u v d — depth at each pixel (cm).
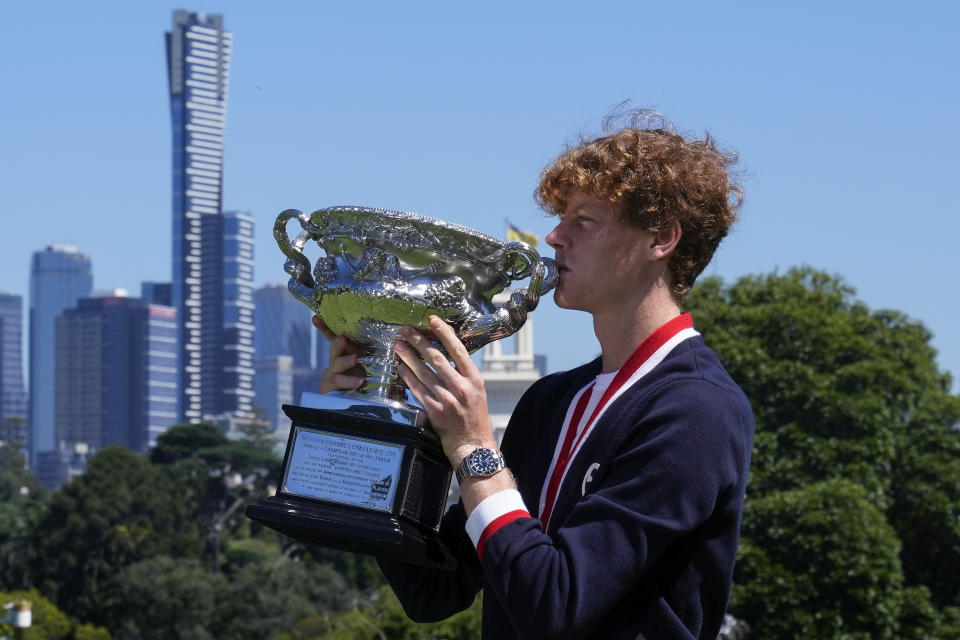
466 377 319
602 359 339
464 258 330
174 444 11962
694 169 320
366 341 338
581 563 289
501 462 311
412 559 332
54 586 8150
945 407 2731
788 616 2273
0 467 14062
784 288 2811
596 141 325
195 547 8869
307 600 6688
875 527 2303
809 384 2566
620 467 302
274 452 12925
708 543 302
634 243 319
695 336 322
